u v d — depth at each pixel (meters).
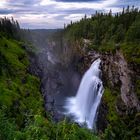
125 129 68.56
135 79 71.62
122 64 80.12
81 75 141.12
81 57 144.88
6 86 59.09
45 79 112.50
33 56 118.25
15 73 76.19
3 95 50.28
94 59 122.44
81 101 106.94
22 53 103.00
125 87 76.62
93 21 182.12
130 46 84.12
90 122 87.75
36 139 12.22
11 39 123.94
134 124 67.75
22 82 74.38
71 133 12.95
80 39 160.50
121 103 76.31
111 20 155.50
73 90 129.88
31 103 60.97
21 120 42.19
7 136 12.61
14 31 153.38
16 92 60.44
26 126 13.79
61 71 151.12
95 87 99.69
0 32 122.44
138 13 140.12
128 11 148.12
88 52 132.88
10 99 50.16
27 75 83.38
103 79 96.12
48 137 12.62
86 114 94.50
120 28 126.56
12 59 87.56
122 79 79.31
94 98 97.62
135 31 104.12
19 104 52.31
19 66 84.75
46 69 127.31
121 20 142.00
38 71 106.25
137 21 121.62
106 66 94.44
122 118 72.62
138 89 69.06
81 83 116.38
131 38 102.12
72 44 176.75
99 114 82.81
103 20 172.25
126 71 76.12
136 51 76.94
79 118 88.81
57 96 114.06
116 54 86.69
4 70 68.56
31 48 131.50
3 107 17.66
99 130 77.31
